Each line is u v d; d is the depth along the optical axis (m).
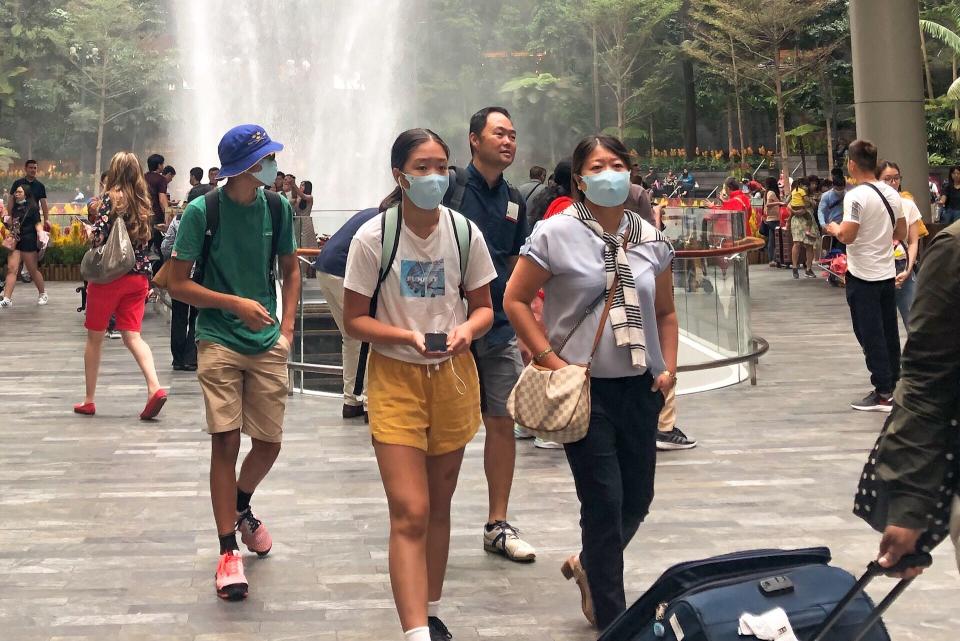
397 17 36.44
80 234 20.39
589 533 3.65
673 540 5.03
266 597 4.31
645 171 53.22
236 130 4.39
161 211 14.61
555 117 58.53
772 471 6.34
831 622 2.52
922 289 2.33
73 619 4.07
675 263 9.00
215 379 4.43
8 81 56.53
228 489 4.43
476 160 4.87
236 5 35.31
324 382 9.17
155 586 4.43
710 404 8.49
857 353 10.97
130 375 9.87
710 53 53.25
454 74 58.81
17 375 9.80
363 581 4.50
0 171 54.66
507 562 4.76
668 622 2.77
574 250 3.64
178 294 4.44
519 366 4.90
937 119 44.34
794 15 48.44
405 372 3.58
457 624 4.04
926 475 2.31
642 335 3.60
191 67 36.69
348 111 35.56
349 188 35.72
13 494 5.87
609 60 56.28
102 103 56.38
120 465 6.54
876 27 16.16
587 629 3.98
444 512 3.78
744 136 61.91
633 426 3.69
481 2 60.38
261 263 4.55
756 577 2.85
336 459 6.68
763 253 23.88
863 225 7.93
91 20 55.78
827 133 53.03
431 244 3.63
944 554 4.77
